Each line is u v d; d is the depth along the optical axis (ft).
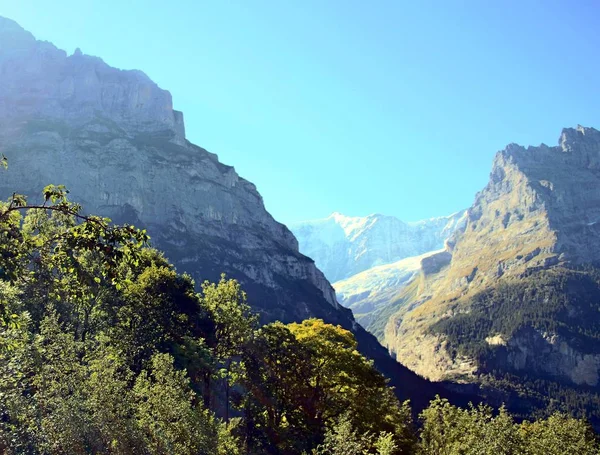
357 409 208.54
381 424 208.23
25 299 140.77
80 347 118.52
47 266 64.13
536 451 162.81
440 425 198.29
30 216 86.43
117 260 57.88
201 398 170.40
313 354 217.15
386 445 125.59
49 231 78.69
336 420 196.24
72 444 87.15
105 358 109.19
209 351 203.31
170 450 98.22
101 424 92.12
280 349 215.31
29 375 101.35
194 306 241.76
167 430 102.73
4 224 57.67
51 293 69.05
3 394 83.87
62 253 58.90
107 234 57.93
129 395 103.55
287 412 209.67
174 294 233.55
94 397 95.35
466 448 155.63
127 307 204.03
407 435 215.92
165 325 213.46
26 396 95.96
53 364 100.12
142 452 95.35
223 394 235.81
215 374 198.80
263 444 197.06
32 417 88.07
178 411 106.52
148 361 168.35
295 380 213.66
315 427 203.00
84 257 110.52
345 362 217.56
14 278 59.00
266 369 212.43
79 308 183.83
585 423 221.25
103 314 192.24
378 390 226.79
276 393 210.59
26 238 60.75
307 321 252.62
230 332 228.22
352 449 118.01
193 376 195.11
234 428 194.59
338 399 213.66
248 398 204.95
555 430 200.03
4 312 68.90
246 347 213.46
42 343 106.22
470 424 170.30
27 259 61.77
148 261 62.18
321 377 217.77
